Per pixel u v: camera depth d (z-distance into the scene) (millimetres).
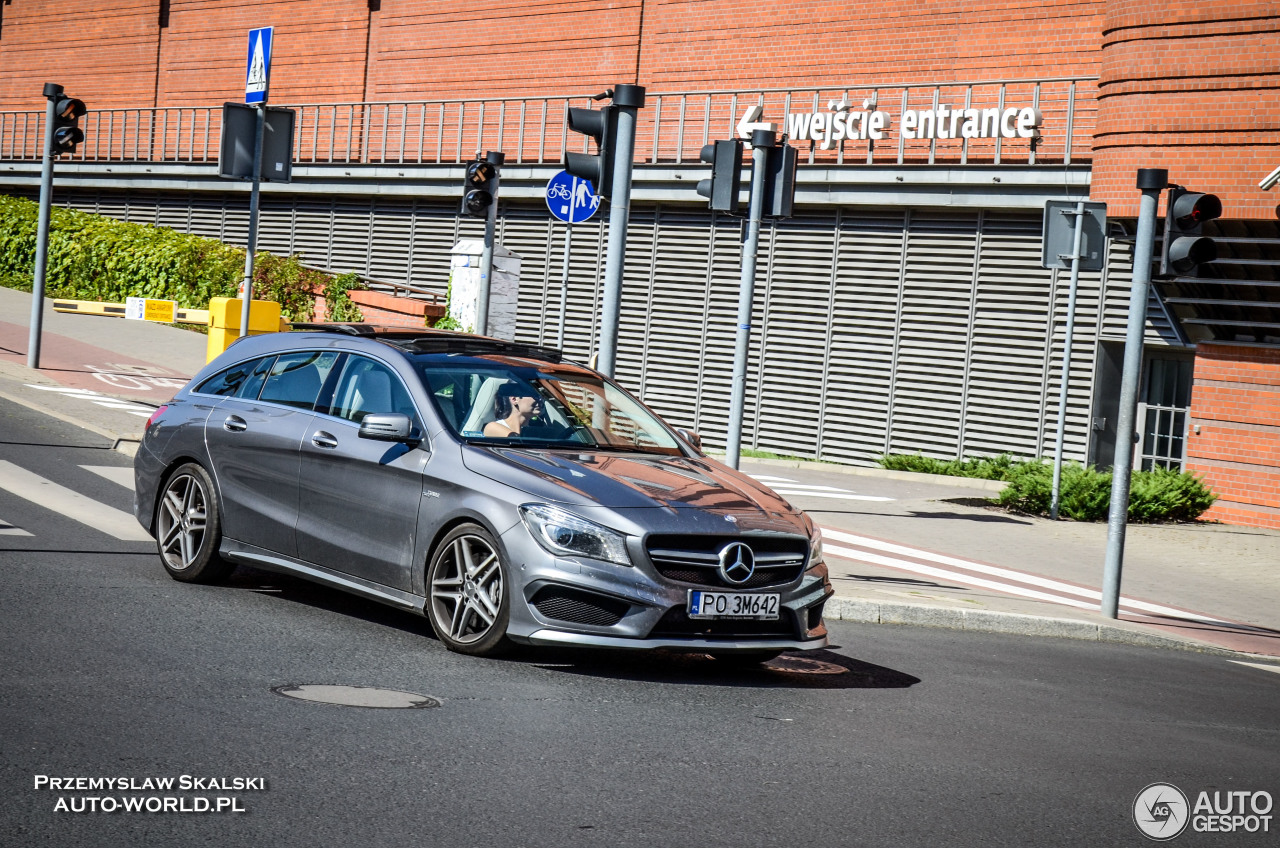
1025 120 19297
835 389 21156
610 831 4402
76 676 5773
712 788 4977
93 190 32750
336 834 4180
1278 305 16844
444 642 6930
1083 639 9703
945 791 5195
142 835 4062
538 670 6660
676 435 8047
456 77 28469
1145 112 17109
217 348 15211
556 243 24531
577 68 26484
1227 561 13922
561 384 7957
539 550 6504
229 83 32656
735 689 6734
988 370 19719
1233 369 17531
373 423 7074
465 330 18562
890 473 19203
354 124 30203
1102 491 15836
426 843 4160
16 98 37500
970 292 19891
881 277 20719
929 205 19922
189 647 6492
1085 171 18391
